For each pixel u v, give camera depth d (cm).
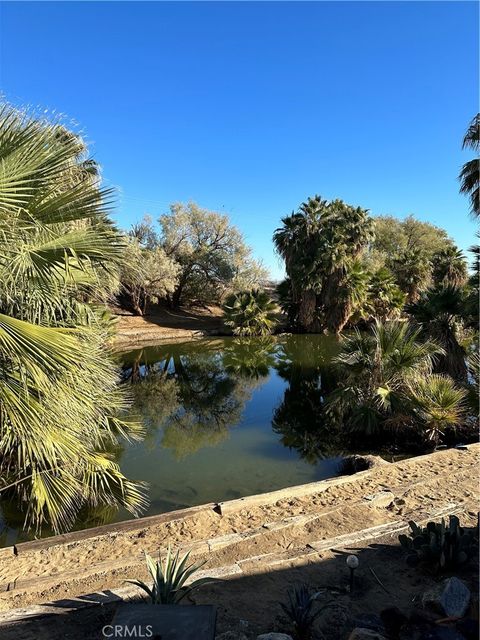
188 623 182
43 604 270
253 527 384
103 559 335
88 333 432
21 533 451
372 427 761
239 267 3366
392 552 335
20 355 309
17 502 488
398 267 3469
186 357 1958
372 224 2803
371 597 276
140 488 584
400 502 436
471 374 848
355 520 393
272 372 1595
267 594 281
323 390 1279
